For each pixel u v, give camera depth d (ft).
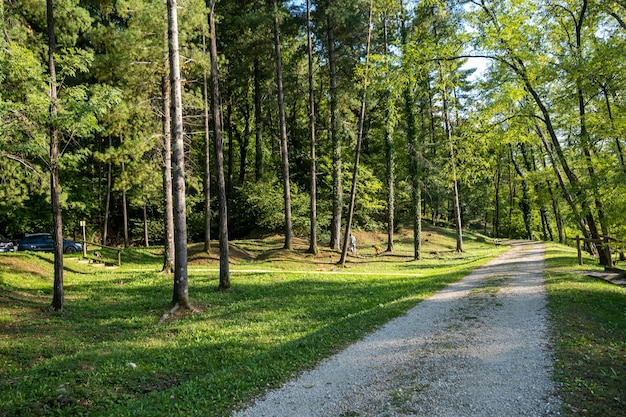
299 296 45.09
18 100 35.19
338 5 73.15
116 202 121.80
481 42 50.62
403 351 22.68
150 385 22.13
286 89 90.07
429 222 164.45
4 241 94.38
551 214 174.70
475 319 28.73
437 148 94.84
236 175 154.81
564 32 57.72
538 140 65.62
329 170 107.34
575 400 15.35
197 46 66.18
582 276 44.29
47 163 37.68
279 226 108.58
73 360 24.77
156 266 73.61
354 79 73.77
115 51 56.39
